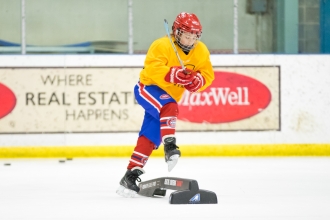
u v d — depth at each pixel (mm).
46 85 23453
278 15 25453
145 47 25391
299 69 23797
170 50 12484
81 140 23484
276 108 23797
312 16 25609
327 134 23844
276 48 25531
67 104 23484
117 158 23266
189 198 12148
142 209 11453
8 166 20781
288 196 13398
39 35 25344
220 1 25406
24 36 24375
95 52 25531
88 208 11672
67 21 25391
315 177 17188
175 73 12148
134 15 25375
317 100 23844
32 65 23453
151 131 12953
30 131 23484
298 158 23016
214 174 18094
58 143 23500
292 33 25531
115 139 23500
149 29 25406
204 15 25484
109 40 25500
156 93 12586
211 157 23438
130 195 13250
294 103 23812
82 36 25453
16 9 25328
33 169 19828
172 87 12898
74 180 16891
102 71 23531
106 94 23500
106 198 13219
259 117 23750
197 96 23562
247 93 23750
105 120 23500
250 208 11516
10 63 23438
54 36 25391
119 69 23547
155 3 25391
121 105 23547
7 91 23438
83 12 25406
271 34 25453
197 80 12406
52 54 23547
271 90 23812
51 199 13133
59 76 23500
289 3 25438
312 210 11227
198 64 12883
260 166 20234
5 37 25328
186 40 12344
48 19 25344
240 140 23703
